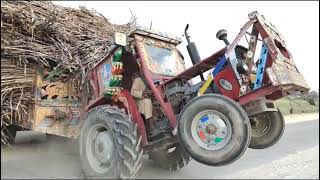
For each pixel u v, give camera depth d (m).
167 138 4.89
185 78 5.38
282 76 4.55
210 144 4.51
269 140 5.61
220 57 5.05
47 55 6.19
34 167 5.43
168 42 5.92
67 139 6.95
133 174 4.46
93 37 6.79
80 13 7.36
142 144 4.82
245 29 4.84
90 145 4.97
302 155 6.85
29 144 7.12
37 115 6.18
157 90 5.11
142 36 5.56
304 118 16.95
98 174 4.72
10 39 6.02
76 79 6.28
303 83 4.78
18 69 6.17
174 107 5.12
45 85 6.29
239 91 4.77
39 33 6.32
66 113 6.24
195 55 5.59
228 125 4.43
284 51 5.01
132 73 5.48
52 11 6.45
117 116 4.72
